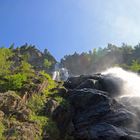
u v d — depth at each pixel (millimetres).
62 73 118625
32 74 37281
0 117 25719
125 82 41719
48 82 36750
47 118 29125
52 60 141375
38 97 31734
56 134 28266
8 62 42969
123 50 160625
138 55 146125
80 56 164500
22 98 30000
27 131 25297
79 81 41906
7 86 31531
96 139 28516
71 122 30750
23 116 27359
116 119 30578
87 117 31172
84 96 33094
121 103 34156
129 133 29000
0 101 27203
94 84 39656
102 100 32625
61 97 34031
